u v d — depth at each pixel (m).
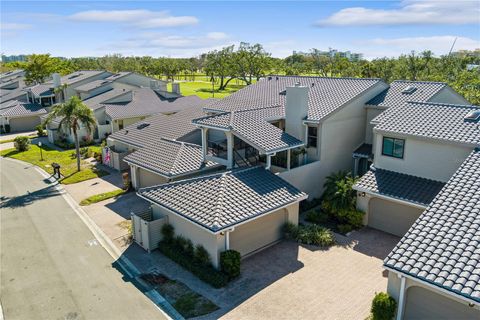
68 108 31.61
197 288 15.83
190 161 24.38
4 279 16.62
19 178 31.39
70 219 23.02
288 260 17.98
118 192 27.39
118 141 32.53
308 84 31.09
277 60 123.81
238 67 107.25
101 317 14.10
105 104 46.44
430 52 64.88
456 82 53.88
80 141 42.78
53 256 18.59
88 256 18.59
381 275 16.62
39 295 15.48
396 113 22.62
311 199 25.05
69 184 29.56
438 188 19.36
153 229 18.80
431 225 13.28
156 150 27.09
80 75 66.25
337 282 16.12
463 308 11.89
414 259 12.07
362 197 21.39
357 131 27.45
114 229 21.53
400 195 19.47
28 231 21.39
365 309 14.34
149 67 119.31
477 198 13.94
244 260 18.05
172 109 48.56
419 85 28.64
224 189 18.17
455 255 11.75
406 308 13.02
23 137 41.12
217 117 23.77
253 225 18.52
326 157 25.44
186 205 17.75
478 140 18.16
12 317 14.14
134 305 14.78
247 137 21.23
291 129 24.52
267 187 19.39
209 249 16.88
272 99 29.77
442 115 21.14
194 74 154.62
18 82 76.75
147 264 17.81
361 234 20.75
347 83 28.97
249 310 14.35
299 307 14.50
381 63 71.12
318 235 19.52
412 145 20.50
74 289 15.87
